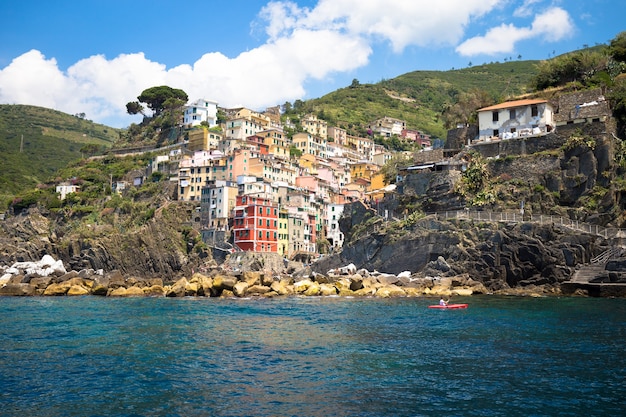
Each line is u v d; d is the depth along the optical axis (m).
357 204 127.75
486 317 57.91
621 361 35.94
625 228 93.56
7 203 191.00
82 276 102.38
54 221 172.25
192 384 31.03
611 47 142.88
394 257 103.69
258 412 26.34
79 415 26.02
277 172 176.38
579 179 99.94
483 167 107.69
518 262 92.00
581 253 89.12
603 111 105.12
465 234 97.00
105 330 49.84
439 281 91.94
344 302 77.12
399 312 63.47
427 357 37.50
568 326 50.75
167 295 89.00
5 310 67.50
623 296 82.19
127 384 31.02
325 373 33.34
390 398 28.34
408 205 113.94
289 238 160.50
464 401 27.78
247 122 199.88
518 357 37.28
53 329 50.50
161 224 155.38
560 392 29.16
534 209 100.44
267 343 43.12
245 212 151.75
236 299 83.31
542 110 115.25
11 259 149.38
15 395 29.02
